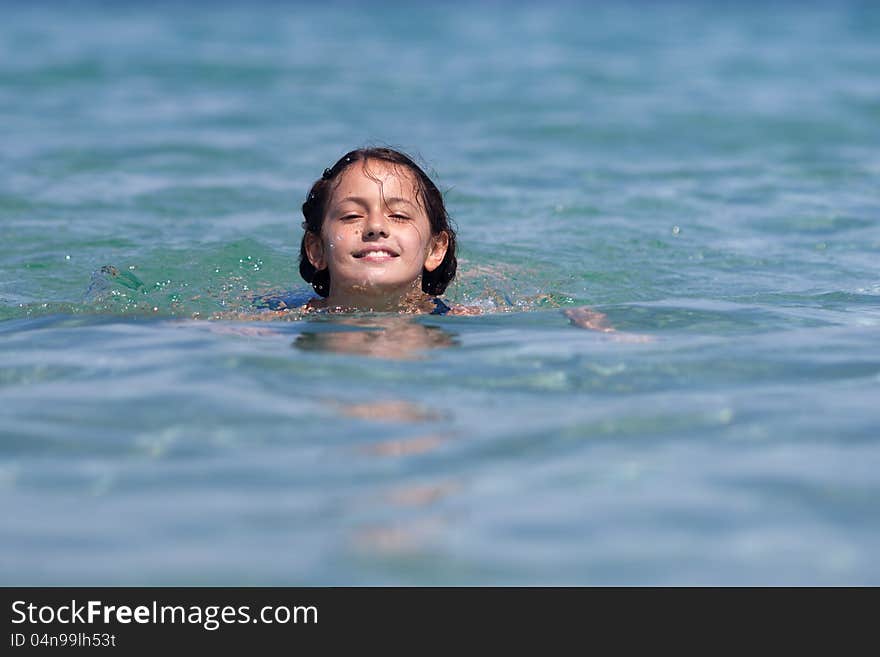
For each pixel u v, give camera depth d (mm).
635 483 8844
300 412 10906
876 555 7539
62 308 17188
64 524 8312
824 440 9867
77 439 10172
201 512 8453
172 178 29984
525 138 36594
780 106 42562
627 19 91562
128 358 13227
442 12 103875
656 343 14047
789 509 8289
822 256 22125
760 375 12359
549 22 87625
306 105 43094
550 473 9102
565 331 14938
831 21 85438
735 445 9766
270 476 9180
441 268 18891
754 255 22203
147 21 86125
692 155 34094
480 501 8531
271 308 18000
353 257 17328
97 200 27188
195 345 13906
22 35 70000
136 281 19750
